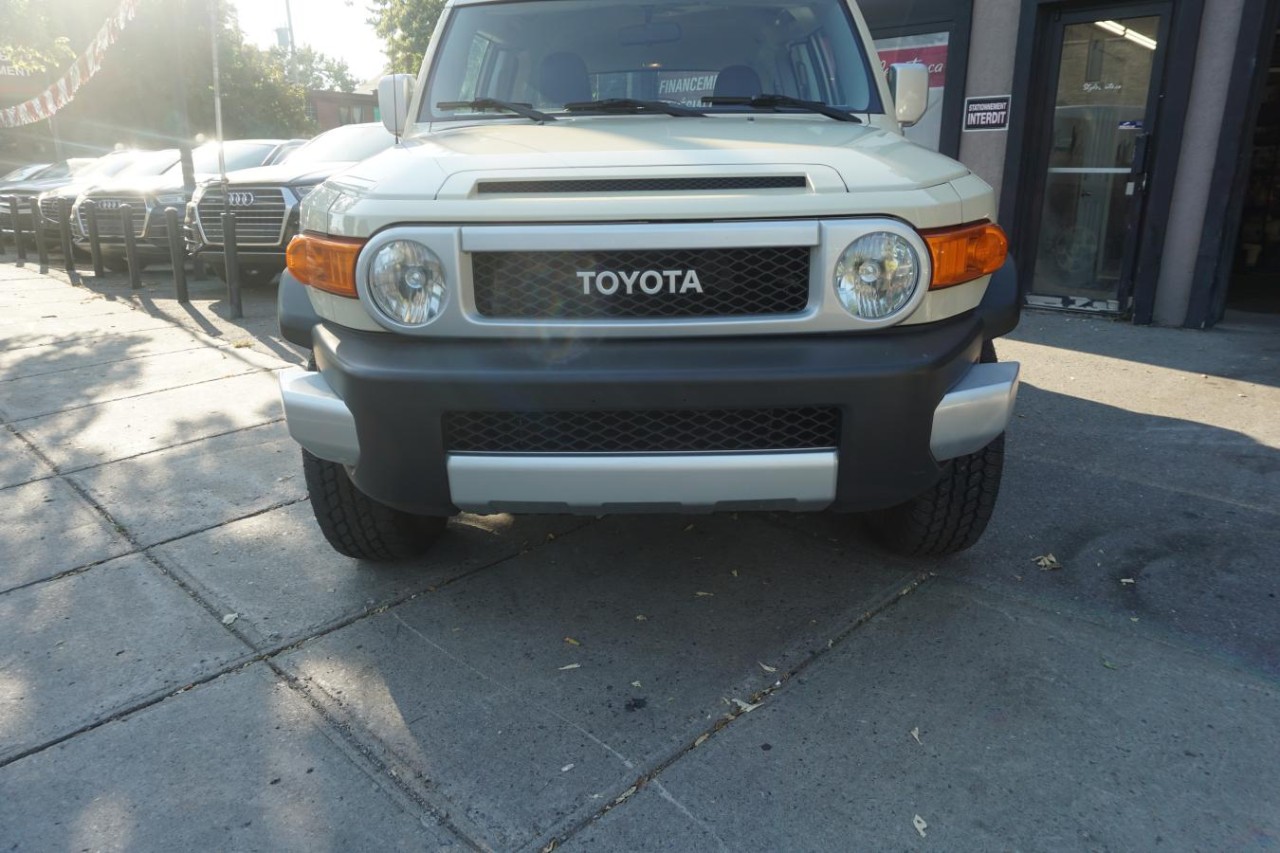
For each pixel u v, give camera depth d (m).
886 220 2.11
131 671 2.50
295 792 2.03
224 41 26.73
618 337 2.16
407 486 2.30
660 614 2.77
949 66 7.09
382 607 2.84
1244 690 2.32
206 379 5.61
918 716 2.25
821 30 3.22
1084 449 4.08
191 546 3.28
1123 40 6.38
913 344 2.19
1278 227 9.31
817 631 2.65
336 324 2.38
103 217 10.37
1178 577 2.91
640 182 2.17
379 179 2.30
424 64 3.38
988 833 1.87
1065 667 2.44
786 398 2.12
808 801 1.97
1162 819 1.90
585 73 3.19
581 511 2.31
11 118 13.46
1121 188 6.64
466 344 2.20
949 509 2.75
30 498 3.74
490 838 1.89
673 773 2.07
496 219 2.12
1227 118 5.89
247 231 8.27
